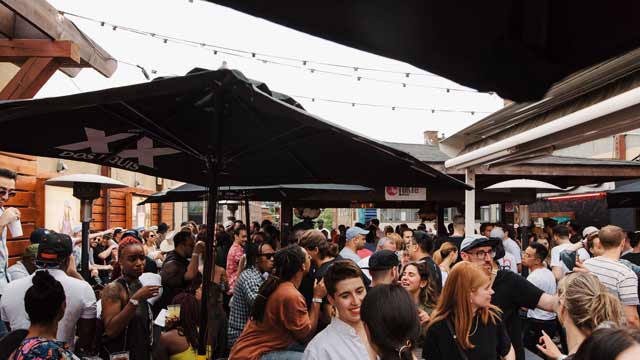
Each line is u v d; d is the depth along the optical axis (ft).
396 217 95.86
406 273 13.11
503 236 26.35
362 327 7.75
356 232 19.88
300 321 11.02
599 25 3.56
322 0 3.49
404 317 6.70
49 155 9.87
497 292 11.62
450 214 71.56
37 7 15.89
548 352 8.63
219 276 17.61
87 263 18.38
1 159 20.80
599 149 60.49
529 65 3.73
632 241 21.59
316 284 13.46
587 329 8.18
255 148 9.90
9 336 8.21
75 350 10.58
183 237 16.14
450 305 9.90
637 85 13.74
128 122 8.80
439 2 3.61
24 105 6.51
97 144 9.56
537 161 33.73
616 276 13.48
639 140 53.98
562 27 3.62
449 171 31.78
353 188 22.45
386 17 3.59
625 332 4.73
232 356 11.25
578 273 8.80
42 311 7.98
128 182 44.39
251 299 14.08
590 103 15.89
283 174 12.27
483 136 25.75
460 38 3.67
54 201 27.07
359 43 3.60
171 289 15.39
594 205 56.70
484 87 3.84
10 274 13.24
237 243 26.35
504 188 28.32
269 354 10.90
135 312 11.14
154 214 54.49
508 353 10.07
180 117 8.96
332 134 9.13
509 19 3.62
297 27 3.48
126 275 12.28
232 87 6.93
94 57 20.72
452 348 9.68
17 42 17.53
